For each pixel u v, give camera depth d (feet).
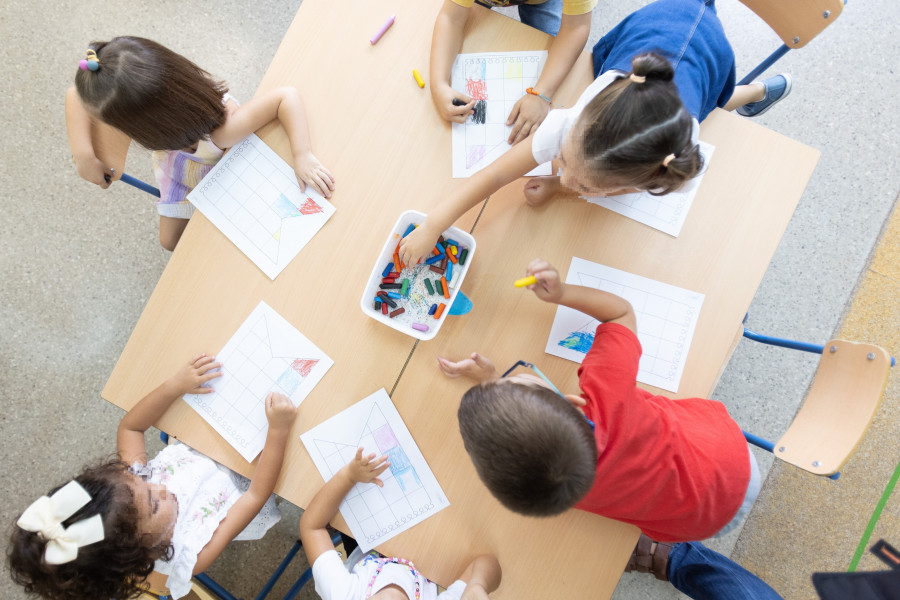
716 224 3.67
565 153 3.11
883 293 5.57
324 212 3.77
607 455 3.11
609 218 3.70
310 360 3.70
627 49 3.48
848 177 5.69
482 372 3.56
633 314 3.48
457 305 3.68
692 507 3.39
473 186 3.51
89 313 5.78
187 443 3.74
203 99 3.59
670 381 3.62
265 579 5.53
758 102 5.25
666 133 2.71
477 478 3.59
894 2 5.74
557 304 3.66
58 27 5.90
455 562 3.57
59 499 3.00
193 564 3.61
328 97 3.84
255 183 3.80
